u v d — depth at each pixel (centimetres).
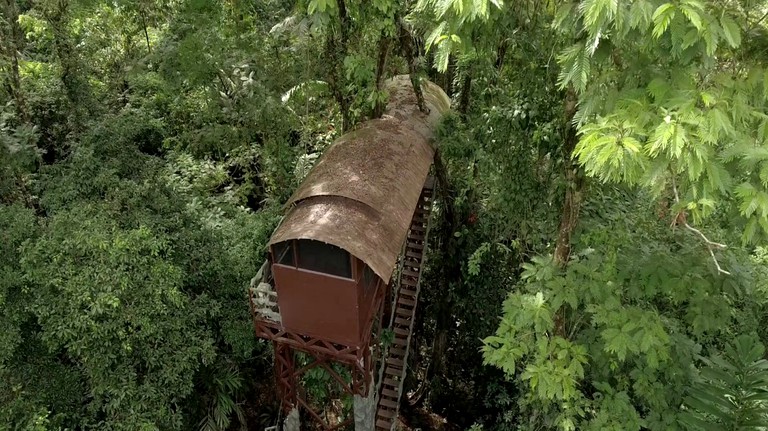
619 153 491
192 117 1770
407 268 1611
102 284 1008
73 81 1423
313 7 848
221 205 1584
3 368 988
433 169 1580
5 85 1416
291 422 1384
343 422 1358
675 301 878
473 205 1616
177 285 1127
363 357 1206
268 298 1152
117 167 1255
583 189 901
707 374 759
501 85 1277
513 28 1027
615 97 595
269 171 1691
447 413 1845
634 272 887
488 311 1623
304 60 1462
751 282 893
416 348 1873
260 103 1455
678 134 460
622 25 479
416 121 1473
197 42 1405
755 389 722
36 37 1611
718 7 513
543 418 1030
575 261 920
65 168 1248
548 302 907
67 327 978
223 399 1312
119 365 1053
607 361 921
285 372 1289
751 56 578
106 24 1780
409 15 1130
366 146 1290
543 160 1198
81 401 1077
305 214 1080
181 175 1620
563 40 852
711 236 920
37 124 1448
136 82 1800
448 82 1897
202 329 1185
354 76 1291
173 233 1248
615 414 849
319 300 1084
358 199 1091
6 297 1017
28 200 1314
